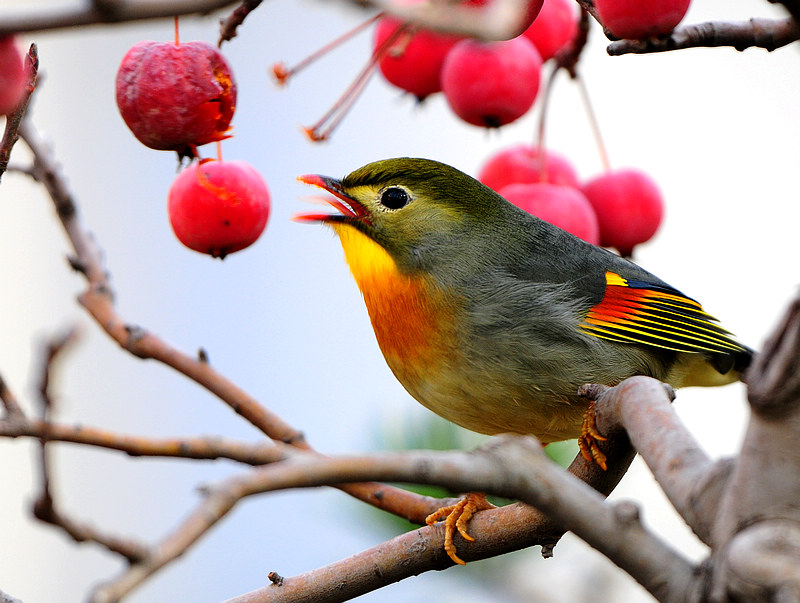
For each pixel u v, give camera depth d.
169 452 2.02
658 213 2.14
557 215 2.13
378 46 2.12
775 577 1.67
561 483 1.84
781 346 1.71
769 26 2.05
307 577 2.07
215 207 2.08
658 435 2.02
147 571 1.46
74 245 2.10
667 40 2.05
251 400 2.09
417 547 2.08
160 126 2.06
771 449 1.74
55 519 1.71
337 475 1.66
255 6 2.06
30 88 2.04
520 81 2.11
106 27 1.67
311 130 2.10
